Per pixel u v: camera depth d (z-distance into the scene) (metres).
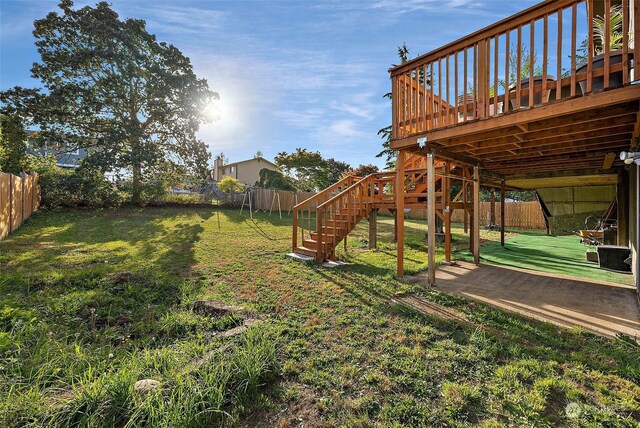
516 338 2.93
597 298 4.17
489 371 2.37
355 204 7.53
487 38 3.74
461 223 16.22
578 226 11.47
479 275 5.50
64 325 3.00
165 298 3.96
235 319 3.27
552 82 3.40
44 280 4.25
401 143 4.82
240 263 6.09
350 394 2.11
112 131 14.56
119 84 14.80
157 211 14.45
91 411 1.75
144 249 7.15
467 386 2.17
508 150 5.31
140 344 2.72
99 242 7.85
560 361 2.51
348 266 6.11
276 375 2.31
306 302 3.93
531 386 2.18
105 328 3.00
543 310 3.70
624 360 2.51
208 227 11.12
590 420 1.84
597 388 2.15
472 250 7.58
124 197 14.60
